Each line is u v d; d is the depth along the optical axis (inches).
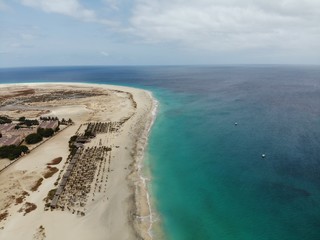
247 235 1758.1
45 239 1763.0
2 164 2829.7
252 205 2059.5
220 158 2903.5
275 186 2300.7
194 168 2701.8
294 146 3152.1
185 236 1779.0
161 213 2020.2
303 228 1788.9
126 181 2466.8
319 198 2096.5
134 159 2930.6
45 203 2138.3
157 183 2439.7
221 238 1745.8
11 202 2153.1
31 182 2456.9
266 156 2898.6
